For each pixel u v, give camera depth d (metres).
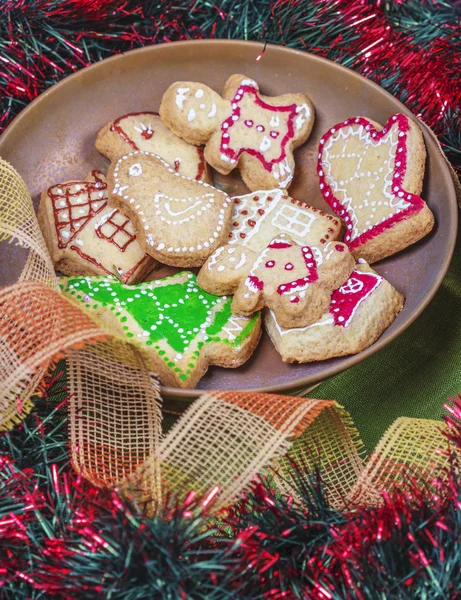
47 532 0.66
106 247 0.77
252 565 0.64
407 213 0.75
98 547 0.64
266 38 0.83
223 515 0.68
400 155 0.76
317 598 0.65
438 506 0.65
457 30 0.83
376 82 0.82
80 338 0.66
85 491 0.68
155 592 0.63
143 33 0.84
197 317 0.74
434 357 0.79
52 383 0.71
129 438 0.70
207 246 0.75
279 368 0.75
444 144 0.82
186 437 0.68
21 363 0.68
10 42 0.80
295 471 0.69
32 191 0.79
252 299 0.74
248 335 0.74
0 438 0.69
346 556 0.65
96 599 0.63
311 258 0.75
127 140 0.79
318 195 0.80
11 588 0.65
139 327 0.74
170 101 0.79
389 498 0.66
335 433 0.72
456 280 0.82
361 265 0.77
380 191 0.77
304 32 0.84
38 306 0.68
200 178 0.79
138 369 0.69
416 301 0.75
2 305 0.69
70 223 0.77
